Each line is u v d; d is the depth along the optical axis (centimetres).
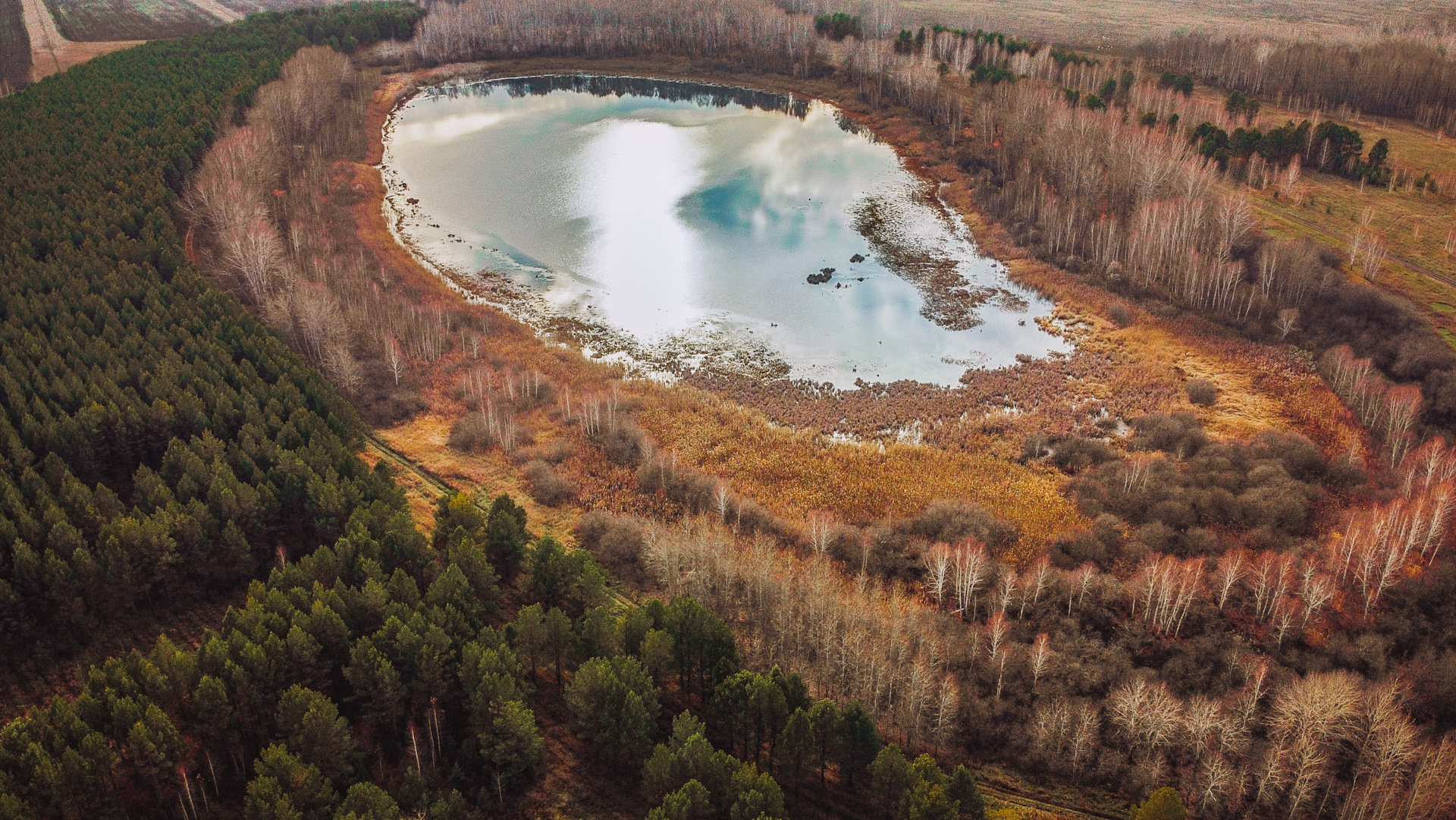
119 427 9431
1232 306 14125
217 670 6681
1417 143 18912
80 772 5872
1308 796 6756
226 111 19088
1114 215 16450
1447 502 9212
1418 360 12012
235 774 6631
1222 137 18200
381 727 7031
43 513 8081
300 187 17450
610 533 9394
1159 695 7438
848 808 6812
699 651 7375
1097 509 10088
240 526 8575
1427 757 6875
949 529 9638
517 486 10469
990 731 7450
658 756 6406
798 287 15550
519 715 6606
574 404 11938
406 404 11712
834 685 7644
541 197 18938
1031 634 8444
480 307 14612
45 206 13988
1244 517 9788
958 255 16650
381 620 7350
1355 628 8350
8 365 10194
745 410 12181
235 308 12162
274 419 9781
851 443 11619
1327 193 16850
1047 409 12262
